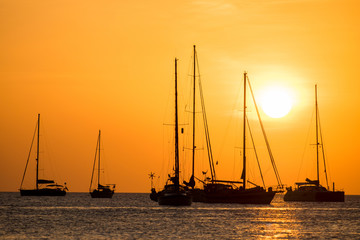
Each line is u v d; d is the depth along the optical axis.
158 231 119.69
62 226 129.25
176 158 180.88
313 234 117.56
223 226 129.38
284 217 156.38
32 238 109.06
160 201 185.12
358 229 127.31
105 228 125.00
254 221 142.00
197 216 154.38
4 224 133.50
